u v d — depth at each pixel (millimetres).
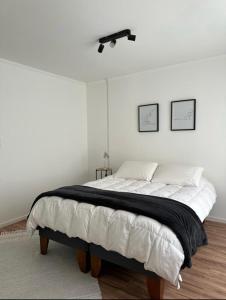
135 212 1866
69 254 2418
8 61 3158
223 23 2250
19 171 3373
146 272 1710
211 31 2418
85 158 4633
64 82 4102
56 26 2266
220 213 3213
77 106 4402
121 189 2748
